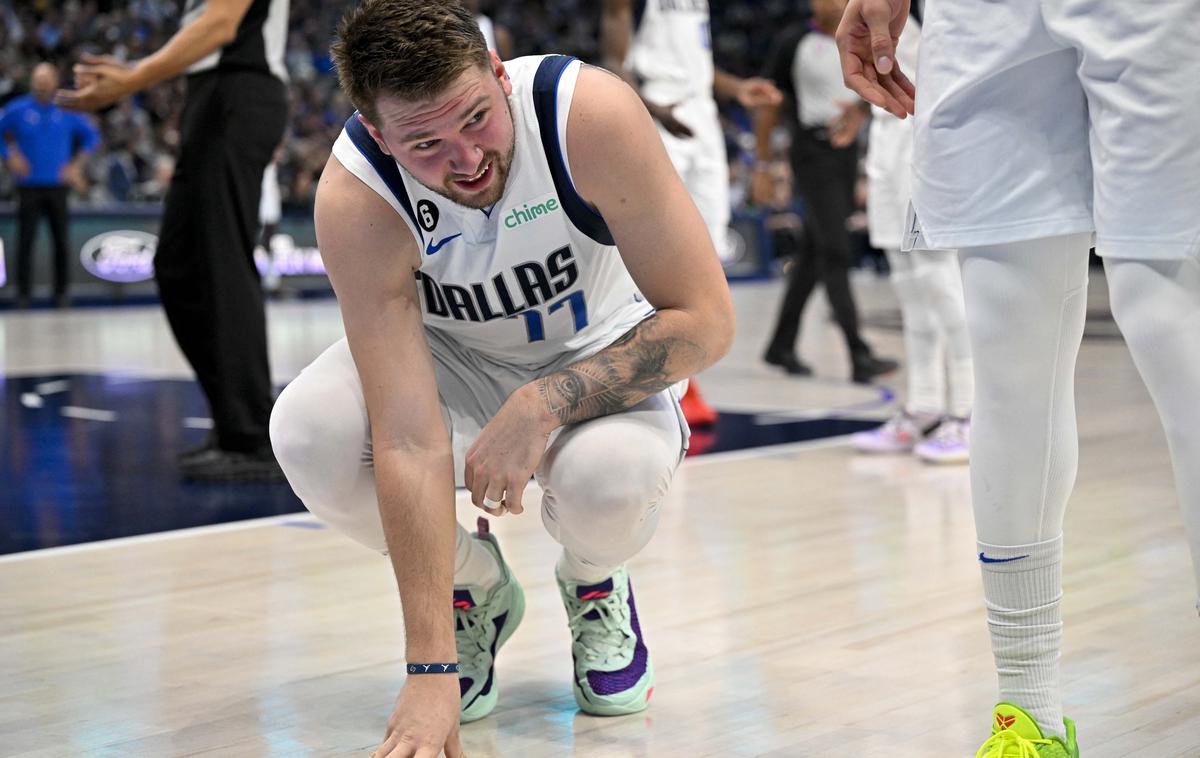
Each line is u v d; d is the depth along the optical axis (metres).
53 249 11.10
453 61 1.36
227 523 3.16
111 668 2.04
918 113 1.51
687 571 2.63
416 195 1.56
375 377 1.58
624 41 4.48
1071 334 1.46
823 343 8.24
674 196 1.61
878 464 3.96
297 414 1.67
